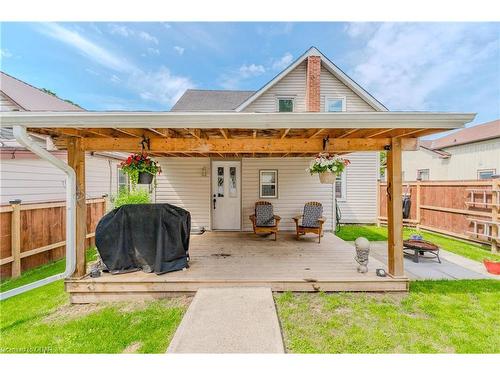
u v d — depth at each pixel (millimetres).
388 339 2727
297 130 3545
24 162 6020
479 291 3762
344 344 2656
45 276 4426
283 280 3740
